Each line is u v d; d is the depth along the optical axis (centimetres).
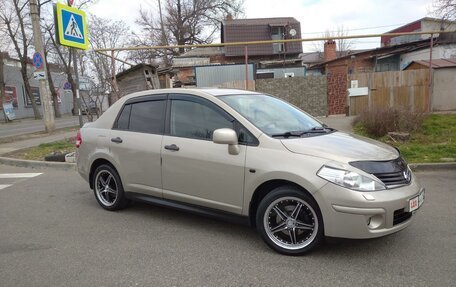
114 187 572
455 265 369
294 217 395
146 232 480
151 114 524
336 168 369
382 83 1708
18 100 3947
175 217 537
